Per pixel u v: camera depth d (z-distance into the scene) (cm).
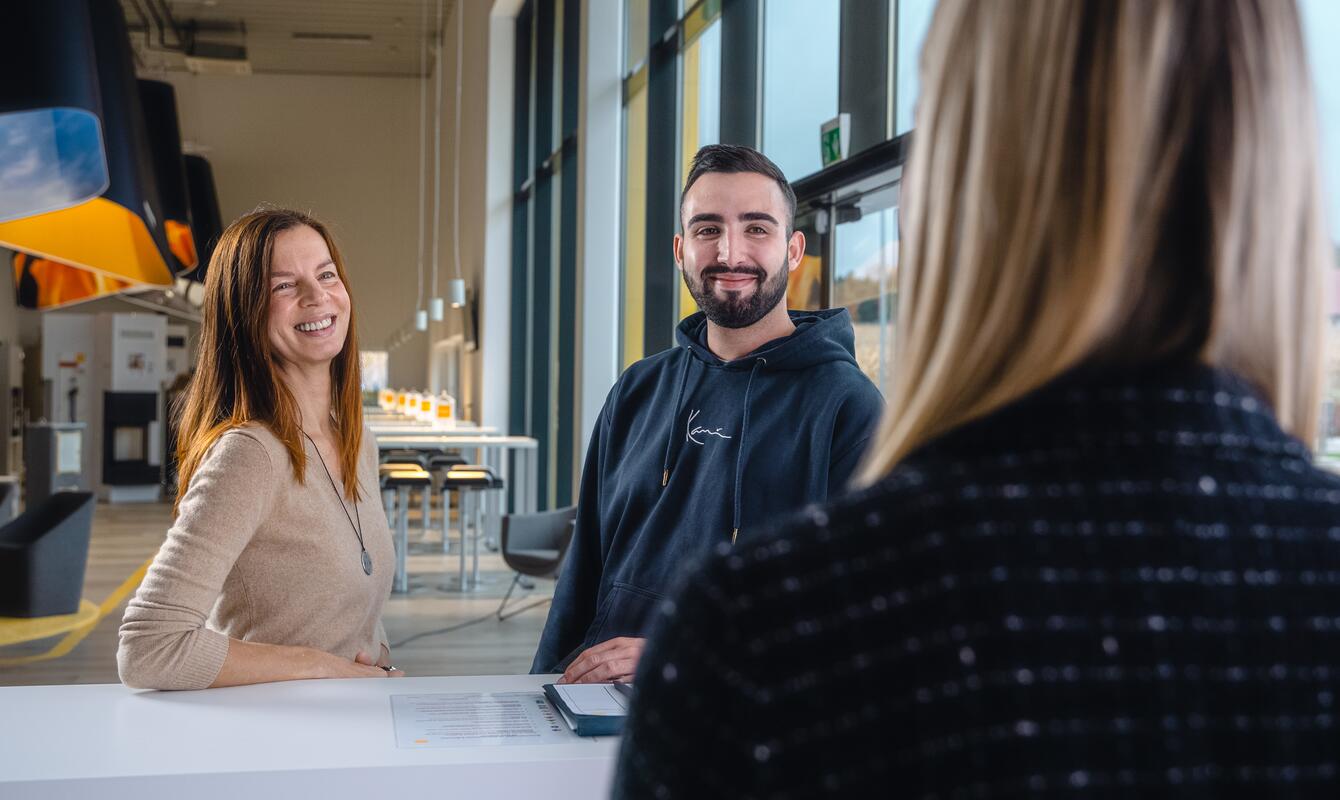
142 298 1425
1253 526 43
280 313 178
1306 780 41
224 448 170
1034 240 44
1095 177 43
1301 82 46
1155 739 40
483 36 1210
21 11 239
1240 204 43
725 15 470
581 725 142
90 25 255
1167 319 44
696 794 40
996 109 46
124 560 861
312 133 1916
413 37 1727
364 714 151
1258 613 42
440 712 153
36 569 571
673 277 589
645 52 637
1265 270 44
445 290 1603
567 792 133
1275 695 41
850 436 176
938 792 39
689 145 569
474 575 736
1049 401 43
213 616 178
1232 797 40
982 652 40
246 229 182
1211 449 43
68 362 1439
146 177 352
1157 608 41
